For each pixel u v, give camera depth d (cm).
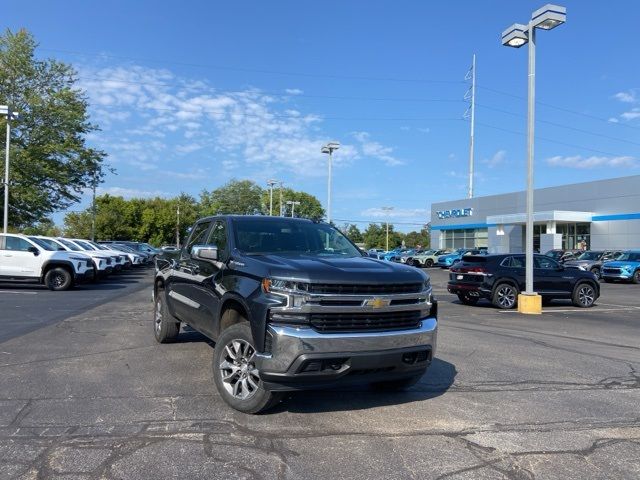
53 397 560
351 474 389
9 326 1037
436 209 6269
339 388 615
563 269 1611
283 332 466
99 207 7762
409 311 519
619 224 4059
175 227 9288
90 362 723
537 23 1478
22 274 1791
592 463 416
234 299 531
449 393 605
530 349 884
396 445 446
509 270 1553
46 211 3928
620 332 1114
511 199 5122
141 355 768
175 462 402
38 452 416
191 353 782
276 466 400
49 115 3841
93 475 378
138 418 498
